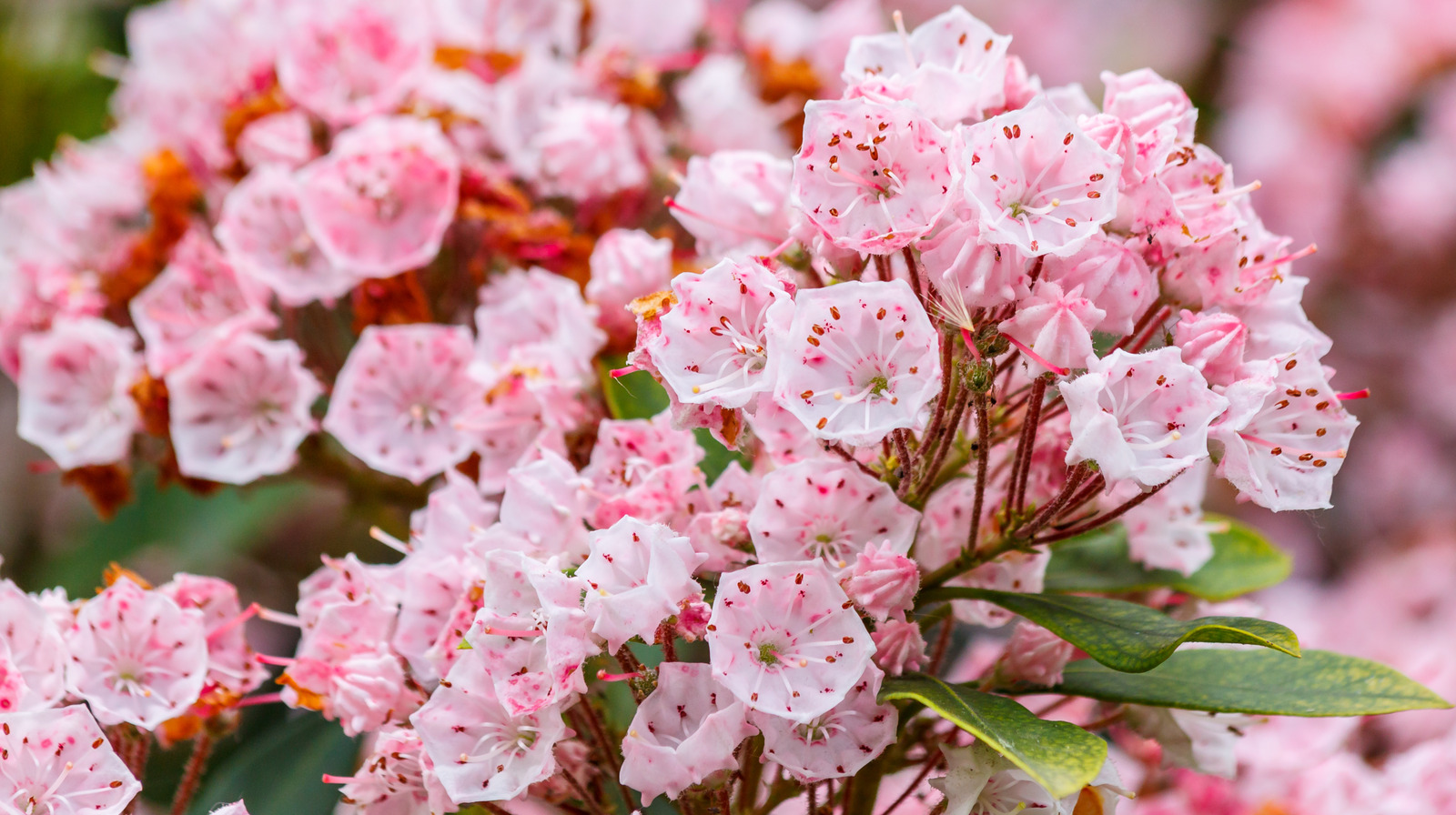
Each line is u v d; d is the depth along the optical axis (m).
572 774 0.59
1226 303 0.58
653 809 0.64
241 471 0.65
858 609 0.57
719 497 0.58
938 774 0.60
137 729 0.60
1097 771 0.55
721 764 0.56
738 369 0.56
